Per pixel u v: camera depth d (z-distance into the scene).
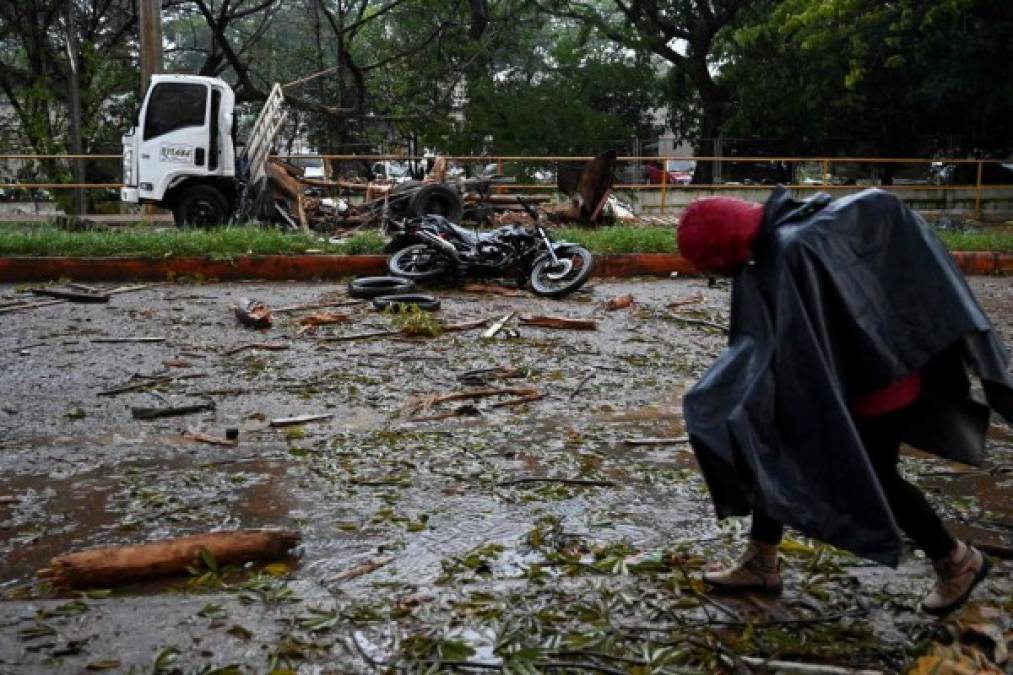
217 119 18.16
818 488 3.14
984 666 3.21
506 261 12.16
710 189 24.67
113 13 33.78
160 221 20.80
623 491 5.12
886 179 31.28
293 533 4.34
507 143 33.81
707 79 34.19
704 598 3.83
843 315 3.15
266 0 33.25
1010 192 27.03
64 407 6.77
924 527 3.43
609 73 35.34
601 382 7.57
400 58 33.44
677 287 12.87
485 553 4.29
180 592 3.97
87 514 4.83
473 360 8.25
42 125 29.31
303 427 6.33
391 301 10.63
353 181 22.52
